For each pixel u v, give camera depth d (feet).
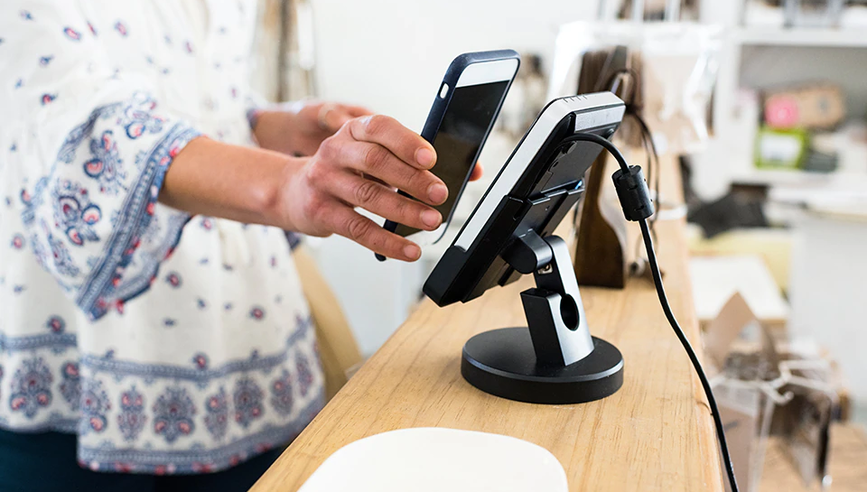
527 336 2.38
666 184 4.61
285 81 8.06
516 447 1.75
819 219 9.37
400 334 2.58
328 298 4.62
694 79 3.69
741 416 3.29
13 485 3.56
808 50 9.75
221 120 3.70
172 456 3.63
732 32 8.96
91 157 2.69
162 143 2.55
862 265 9.32
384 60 9.14
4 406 3.49
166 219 2.77
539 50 8.96
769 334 3.55
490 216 2.11
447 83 1.99
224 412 3.72
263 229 3.83
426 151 1.97
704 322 5.27
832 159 9.46
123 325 3.44
